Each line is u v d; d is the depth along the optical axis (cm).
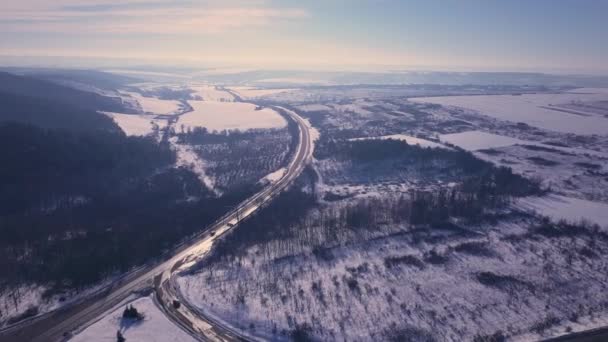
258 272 10512
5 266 10531
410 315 9025
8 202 13725
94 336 8225
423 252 11506
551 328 8706
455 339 8350
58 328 8538
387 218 13450
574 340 8338
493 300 9556
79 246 11650
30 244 11625
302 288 9838
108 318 8794
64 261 10856
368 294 9681
